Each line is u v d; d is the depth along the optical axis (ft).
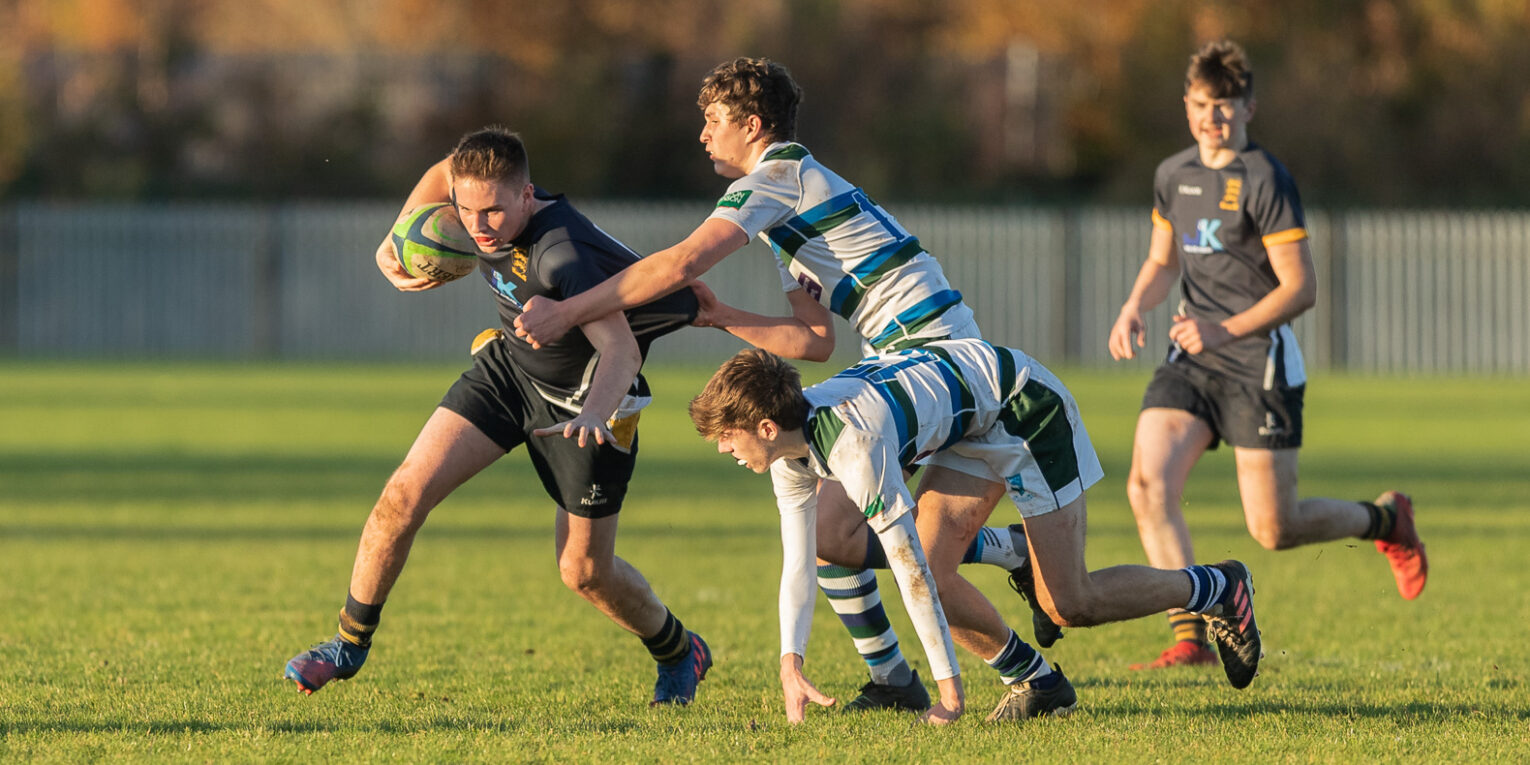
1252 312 69.15
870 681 57.52
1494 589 86.17
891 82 364.38
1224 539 105.91
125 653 66.08
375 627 55.62
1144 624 78.18
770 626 75.46
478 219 52.11
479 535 108.37
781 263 57.47
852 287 54.95
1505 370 277.23
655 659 58.95
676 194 351.87
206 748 47.55
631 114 353.10
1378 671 64.49
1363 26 350.64
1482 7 346.13
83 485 133.49
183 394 220.43
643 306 54.75
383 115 359.46
